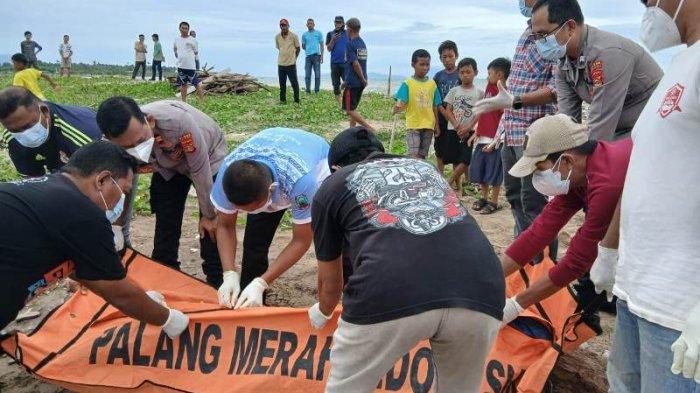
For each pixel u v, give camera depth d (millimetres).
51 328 3842
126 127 3713
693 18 2264
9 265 2693
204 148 4402
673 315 2256
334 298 3240
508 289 4055
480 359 2727
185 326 3686
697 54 2174
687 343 2105
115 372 3641
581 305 3732
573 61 4277
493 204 7930
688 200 2201
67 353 3656
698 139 2168
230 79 23531
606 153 3094
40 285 2873
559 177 3201
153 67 29234
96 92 23484
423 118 8516
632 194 2400
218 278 4922
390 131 14258
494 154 7566
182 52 18406
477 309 2545
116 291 3078
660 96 2328
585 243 3193
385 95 25641
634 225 2385
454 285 2527
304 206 3758
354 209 2729
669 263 2260
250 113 17156
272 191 3660
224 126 14539
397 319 2512
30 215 2703
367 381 2715
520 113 5145
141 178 8984
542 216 3578
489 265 2643
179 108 4363
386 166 2822
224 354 3686
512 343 3658
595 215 3078
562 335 3566
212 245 4809
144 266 4230
